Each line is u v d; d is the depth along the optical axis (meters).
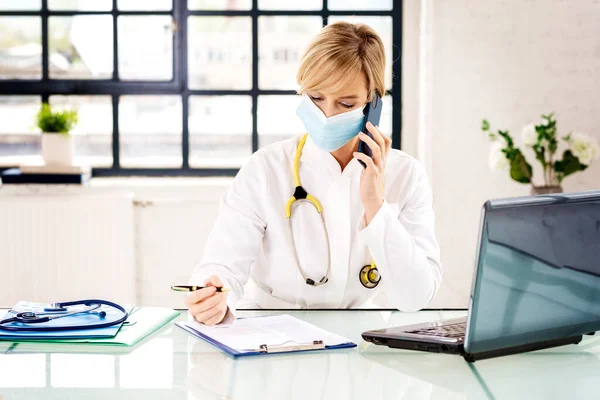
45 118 3.03
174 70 3.30
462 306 3.16
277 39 3.31
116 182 3.25
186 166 3.35
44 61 3.29
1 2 3.27
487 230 1.10
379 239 1.51
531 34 3.09
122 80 3.31
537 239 1.17
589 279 1.25
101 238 2.99
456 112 3.12
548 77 3.10
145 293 3.14
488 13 3.08
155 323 1.42
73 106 3.33
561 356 1.25
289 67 3.32
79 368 1.16
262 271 1.77
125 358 1.22
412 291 1.52
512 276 1.15
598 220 1.24
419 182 1.76
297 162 1.74
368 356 1.24
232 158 3.37
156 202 3.09
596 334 1.40
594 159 3.05
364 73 1.56
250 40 3.31
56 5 3.28
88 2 3.28
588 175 3.11
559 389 1.08
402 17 3.24
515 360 1.22
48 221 2.97
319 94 1.57
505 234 1.12
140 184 3.19
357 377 1.13
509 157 2.86
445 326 1.35
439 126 3.13
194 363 1.19
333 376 1.13
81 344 1.30
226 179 3.34
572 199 1.20
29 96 3.32
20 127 3.33
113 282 3.01
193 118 3.34
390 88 3.26
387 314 1.55
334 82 1.53
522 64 3.10
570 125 3.12
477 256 1.11
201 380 1.11
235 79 3.33
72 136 3.07
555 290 1.21
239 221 1.70
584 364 1.20
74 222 2.98
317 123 1.59
